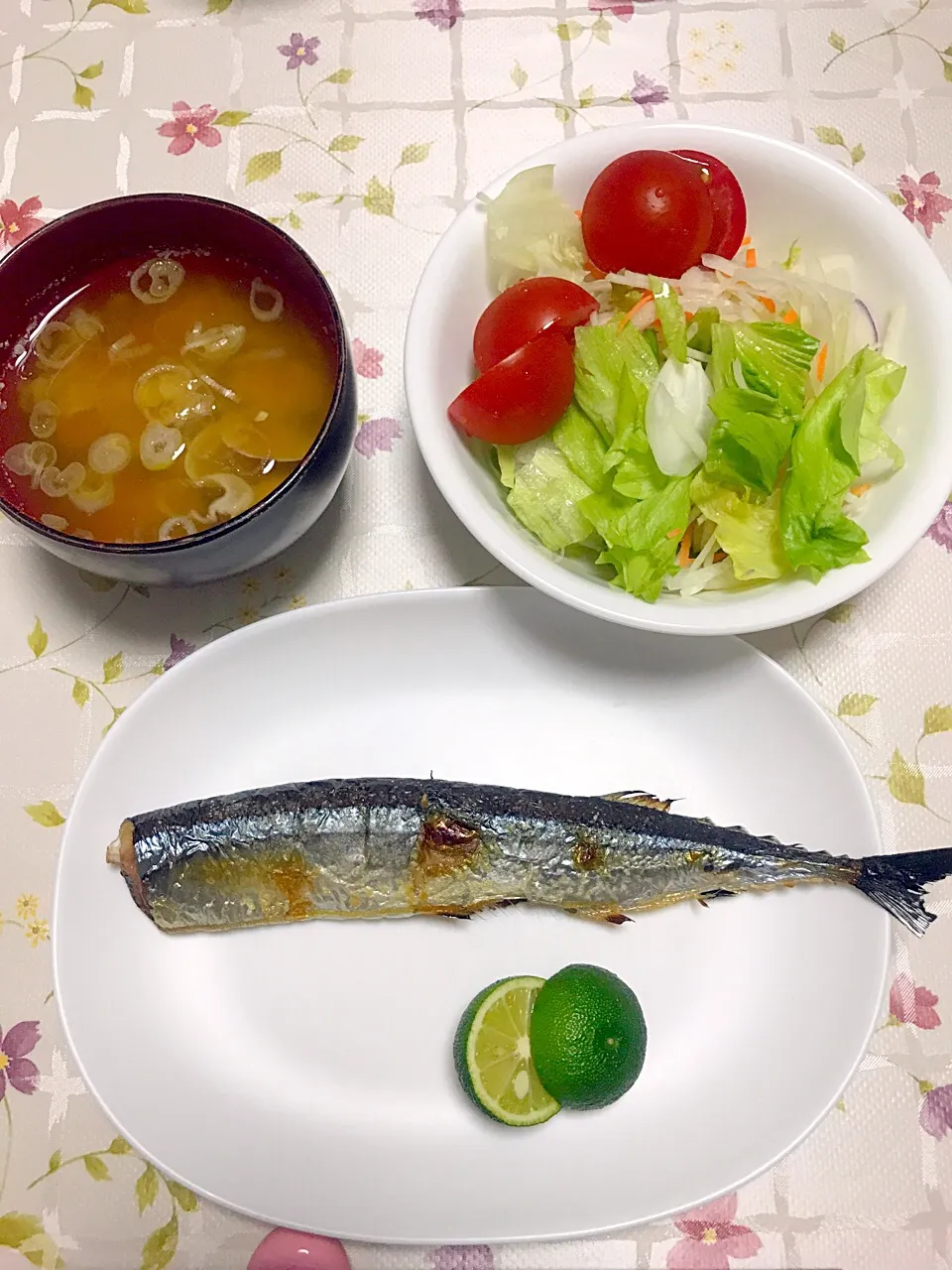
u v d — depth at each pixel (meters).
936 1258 0.31
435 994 0.32
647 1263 0.31
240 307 0.32
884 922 0.31
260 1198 0.30
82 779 0.32
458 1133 0.31
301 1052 0.32
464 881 0.32
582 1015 0.29
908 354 0.30
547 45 0.41
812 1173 0.32
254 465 0.31
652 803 0.33
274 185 0.40
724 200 0.32
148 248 0.32
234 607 0.36
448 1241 0.29
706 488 0.30
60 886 0.31
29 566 0.36
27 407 0.31
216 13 0.42
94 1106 0.32
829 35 0.41
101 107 0.41
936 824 0.34
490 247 0.31
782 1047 0.32
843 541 0.28
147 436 0.30
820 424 0.29
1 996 0.33
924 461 0.29
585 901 0.32
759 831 0.33
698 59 0.41
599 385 0.30
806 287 0.31
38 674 0.35
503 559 0.29
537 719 0.34
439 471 0.29
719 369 0.30
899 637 0.36
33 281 0.31
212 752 0.34
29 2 0.42
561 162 0.32
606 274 0.32
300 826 0.32
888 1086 0.32
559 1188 0.31
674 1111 0.31
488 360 0.31
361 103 0.41
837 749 0.32
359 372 0.38
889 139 0.40
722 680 0.33
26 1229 0.32
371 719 0.34
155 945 0.33
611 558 0.30
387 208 0.39
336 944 0.33
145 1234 0.32
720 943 0.33
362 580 0.36
